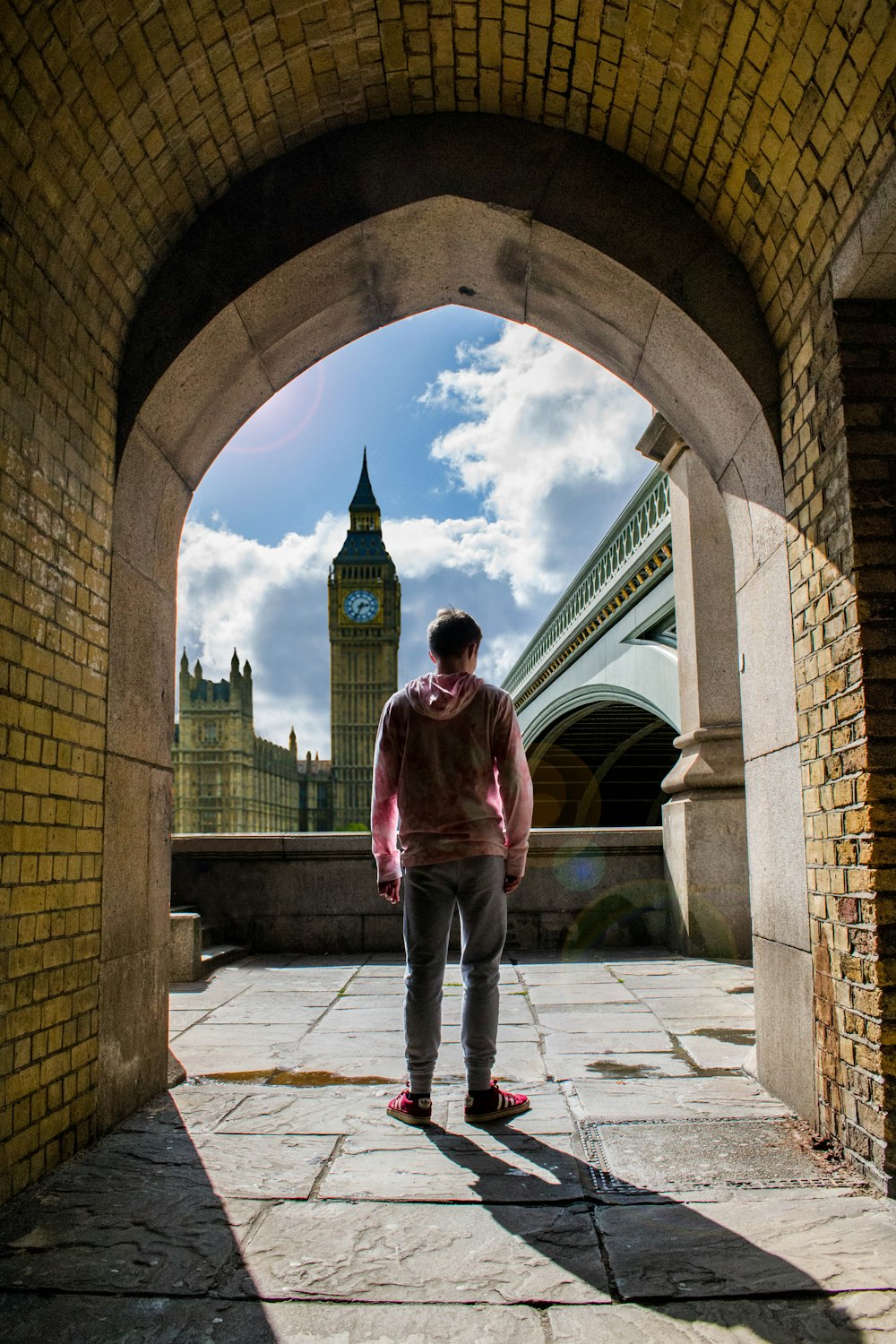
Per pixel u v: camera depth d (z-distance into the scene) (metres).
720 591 7.75
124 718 3.51
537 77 3.81
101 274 3.33
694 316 3.65
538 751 28.05
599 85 3.70
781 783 3.51
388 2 3.52
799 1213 2.48
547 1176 2.77
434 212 4.06
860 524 2.82
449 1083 3.86
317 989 6.24
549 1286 2.09
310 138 4.04
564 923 8.15
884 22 2.38
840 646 2.91
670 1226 2.41
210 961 7.00
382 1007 5.57
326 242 3.95
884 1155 2.60
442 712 3.28
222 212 3.90
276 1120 3.37
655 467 13.56
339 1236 2.37
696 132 3.50
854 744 2.80
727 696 7.64
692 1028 4.86
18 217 2.72
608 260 3.85
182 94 3.30
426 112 4.07
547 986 6.19
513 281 4.57
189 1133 3.22
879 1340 1.85
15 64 2.54
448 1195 2.62
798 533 3.30
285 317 4.23
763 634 3.75
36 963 2.74
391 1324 1.94
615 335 4.41
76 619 3.10
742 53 3.04
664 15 3.21
